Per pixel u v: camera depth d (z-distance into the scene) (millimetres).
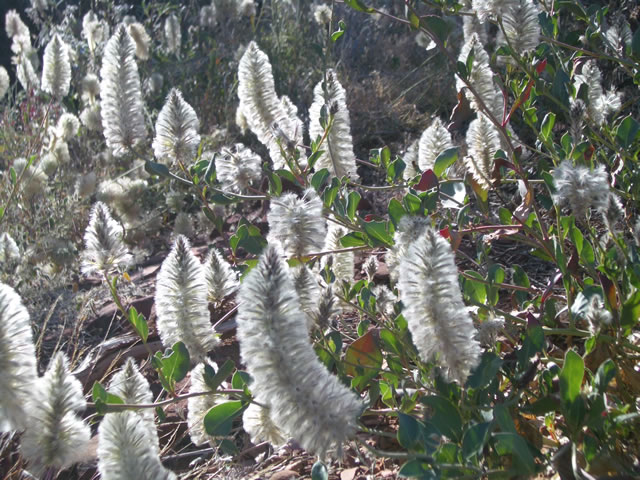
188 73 1434
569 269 439
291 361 258
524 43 497
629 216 531
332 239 521
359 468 430
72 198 975
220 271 467
